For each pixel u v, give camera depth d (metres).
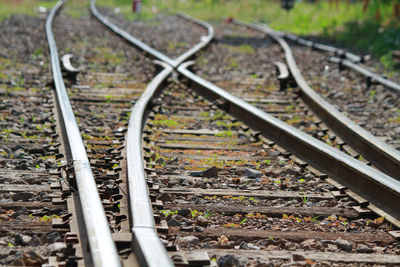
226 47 28.22
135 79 17.84
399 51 24.53
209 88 15.29
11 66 18.31
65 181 7.86
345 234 7.09
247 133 12.13
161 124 12.46
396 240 6.97
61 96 12.59
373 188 8.14
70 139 9.16
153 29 35.69
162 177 9.12
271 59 24.11
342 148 11.10
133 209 6.28
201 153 10.72
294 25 43.03
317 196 8.49
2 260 5.86
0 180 8.46
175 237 6.75
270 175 9.55
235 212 7.79
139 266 5.39
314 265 6.16
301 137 10.13
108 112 13.31
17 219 7.10
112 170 9.01
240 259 6.16
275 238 6.90
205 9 59.16
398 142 11.72
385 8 36.91
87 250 5.77
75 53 22.23
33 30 28.98
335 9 45.66
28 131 11.20
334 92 17.23
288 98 16.06
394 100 15.84
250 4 57.50
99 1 57.88
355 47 31.09
